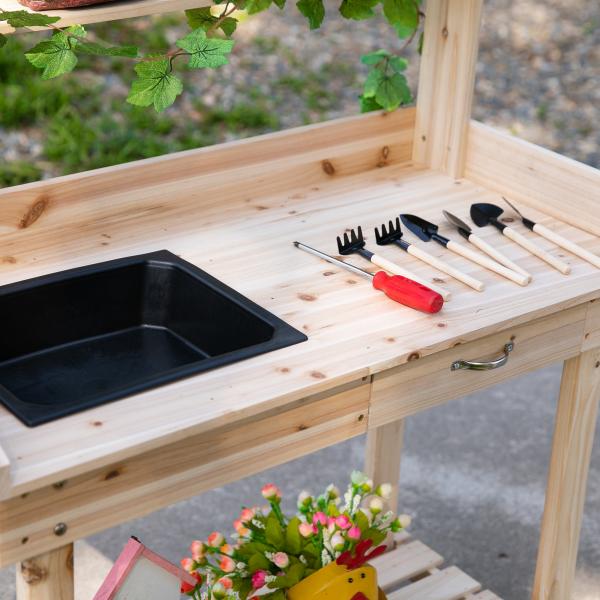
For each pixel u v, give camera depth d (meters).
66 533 1.46
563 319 1.94
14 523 1.40
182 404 1.52
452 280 1.92
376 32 6.45
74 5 1.84
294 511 2.87
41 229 2.03
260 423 1.59
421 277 1.93
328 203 2.24
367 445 2.54
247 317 1.79
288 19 6.48
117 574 1.54
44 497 1.41
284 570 1.81
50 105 5.14
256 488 2.97
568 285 1.93
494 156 2.31
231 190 2.22
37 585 1.47
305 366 1.62
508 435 3.23
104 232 2.06
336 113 5.54
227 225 2.12
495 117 5.82
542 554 2.36
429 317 1.79
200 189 2.18
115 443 1.43
